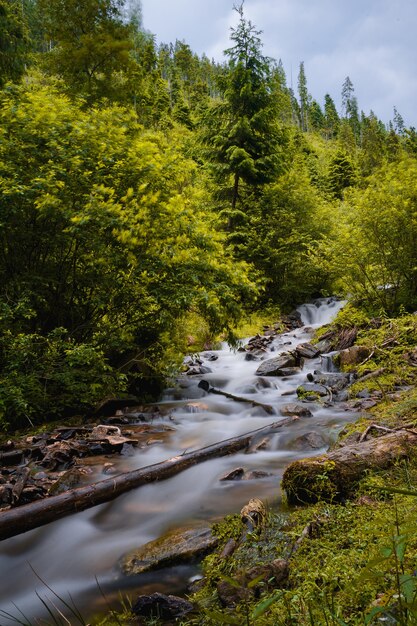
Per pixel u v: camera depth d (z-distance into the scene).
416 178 11.66
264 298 19.00
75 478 4.61
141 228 7.43
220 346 14.21
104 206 7.25
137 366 9.02
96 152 8.09
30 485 4.41
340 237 12.34
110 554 3.23
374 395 7.06
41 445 5.90
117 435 6.12
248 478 4.40
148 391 9.17
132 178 8.30
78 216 7.13
